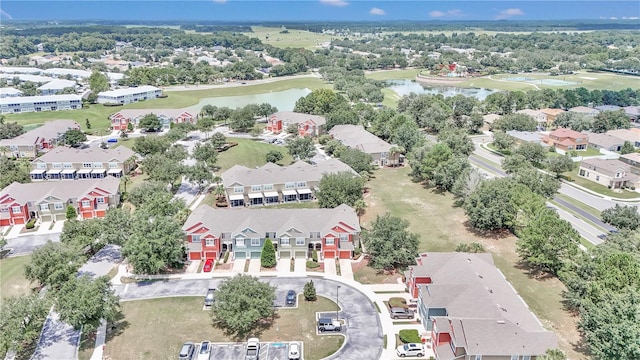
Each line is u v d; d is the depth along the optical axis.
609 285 63.34
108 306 64.69
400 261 82.81
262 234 87.19
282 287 78.94
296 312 72.12
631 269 63.94
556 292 77.19
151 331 67.44
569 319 69.81
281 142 174.50
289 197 116.69
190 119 196.12
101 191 106.88
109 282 69.56
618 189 129.75
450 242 96.06
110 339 65.62
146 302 74.38
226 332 67.38
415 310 72.50
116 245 92.94
